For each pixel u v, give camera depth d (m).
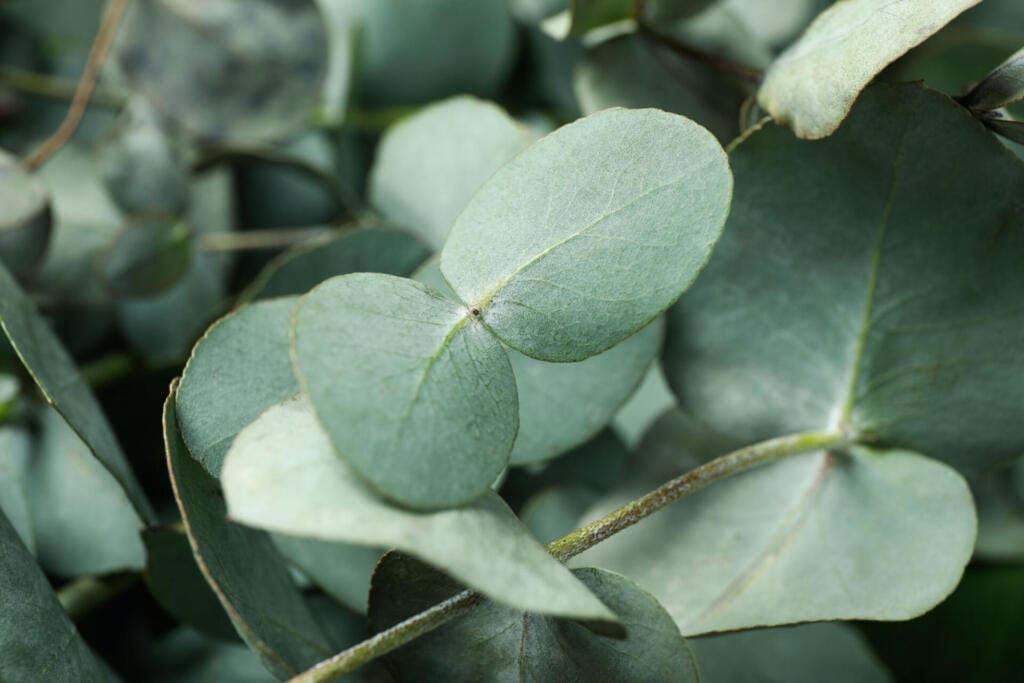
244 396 0.39
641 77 0.46
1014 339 0.42
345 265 0.46
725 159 0.38
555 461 0.50
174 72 0.53
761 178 0.42
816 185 0.42
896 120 0.40
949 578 0.41
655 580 0.42
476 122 0.47
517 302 0.38
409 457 0.36
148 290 0.51
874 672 0.47
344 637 0.47
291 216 0.59
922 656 0.50
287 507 0.36
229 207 0.55
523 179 0.39
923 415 0.43
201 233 0.54
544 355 0.38
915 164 0.41
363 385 0.36
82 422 0.43
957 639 0.50
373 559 0.45
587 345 0.38
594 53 0.47
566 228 0.38
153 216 0.50
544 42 0.61
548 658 0.39
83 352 0.53
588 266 0.38
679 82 0.47
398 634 0.37
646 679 0.38
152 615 0.48
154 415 0.50
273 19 0.53
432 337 0.38
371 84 0.60
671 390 0.44
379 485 0.36
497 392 0.38
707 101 0.47
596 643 0.38
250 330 0.40
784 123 0.40
